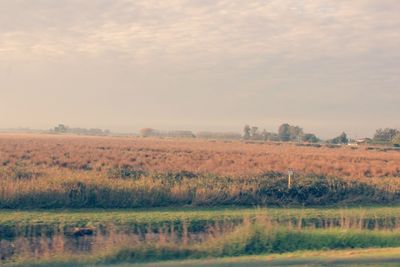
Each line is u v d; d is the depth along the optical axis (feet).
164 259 42.93
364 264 40.52
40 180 78.59
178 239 52.75
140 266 39.83
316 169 160.45
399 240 52.60
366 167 170.19
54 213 66.18
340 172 153.79
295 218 67.92
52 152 220.23
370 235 52.95
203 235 56.90
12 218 61.72
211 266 39.70
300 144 549.95
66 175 87.61
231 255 45.27
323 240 50.52
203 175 105.70
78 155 202.59
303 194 85.30
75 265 40.40
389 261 41.78
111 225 58.75
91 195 72.64
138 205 73.67
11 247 49.80
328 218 68.64
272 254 45.55
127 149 279.08
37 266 40.37
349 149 416.46
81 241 52.65
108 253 42.80
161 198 75.56
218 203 77.61
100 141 437.17
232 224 59.16
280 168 161.79
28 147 266.16
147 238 50.93
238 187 82.79
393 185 97.66
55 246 47.78
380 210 77.92
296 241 49.78
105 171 110.83
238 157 219.61
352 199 86.28
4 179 83.15
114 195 73.26
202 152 263.29
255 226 50.72
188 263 40.98
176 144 413.80
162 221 63.00
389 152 356.18
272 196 82.69
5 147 259.60
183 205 75.66
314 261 41.68
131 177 96.12
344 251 47.14
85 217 64.08
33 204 69.87
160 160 188.55
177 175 103.50
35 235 54.75
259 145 467.52
